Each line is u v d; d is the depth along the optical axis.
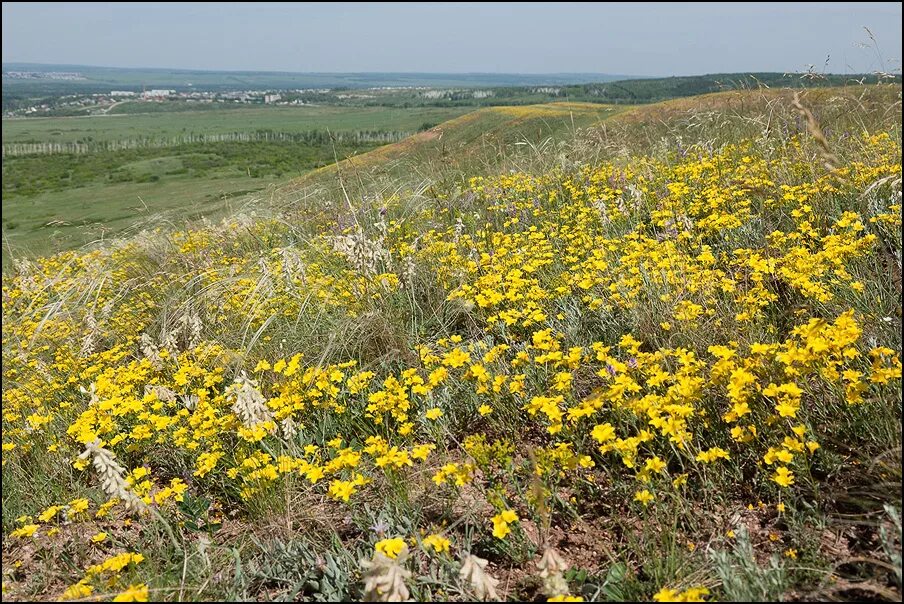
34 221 34.66
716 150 6.84
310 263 5.87
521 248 5.18
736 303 3.63
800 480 2.55
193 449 3.41
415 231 6.48
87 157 85.62
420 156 9.91
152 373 4.28
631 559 2.45
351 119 114.56
